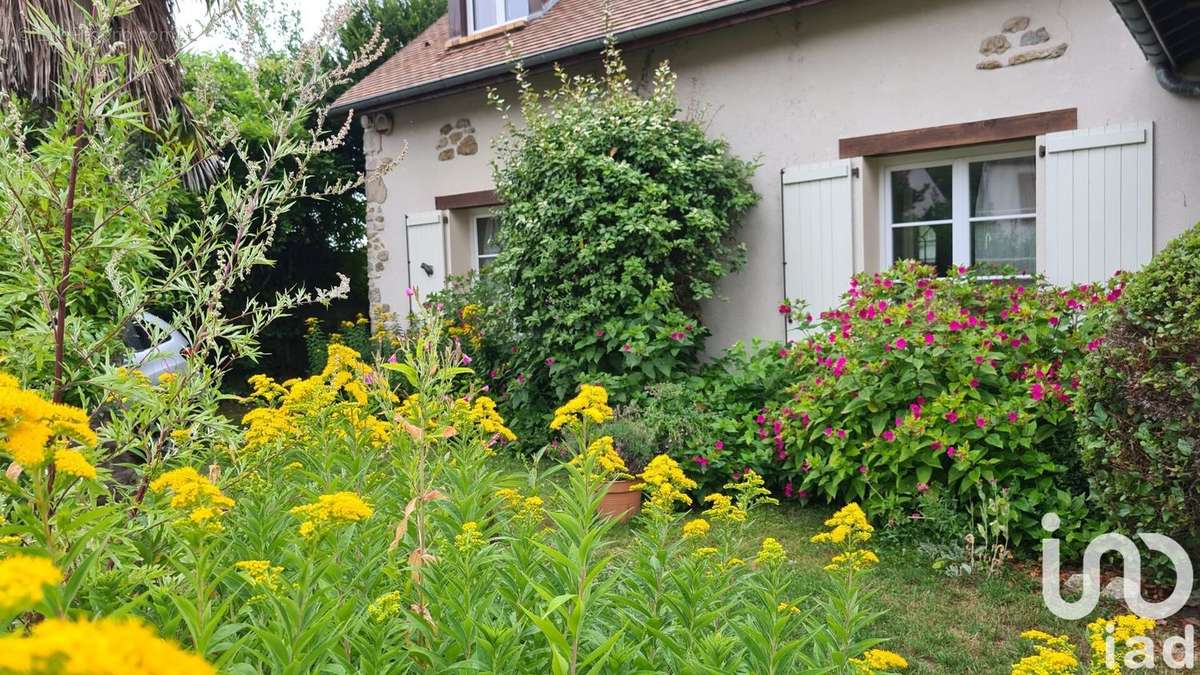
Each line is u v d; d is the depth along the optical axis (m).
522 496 3.03
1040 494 4.10
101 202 2.62
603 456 2.41
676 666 2.06
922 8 5.90
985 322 4.54
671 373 6.09
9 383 1.57
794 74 6.52
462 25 9.20
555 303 6.54
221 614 1.68
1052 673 2.00
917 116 5.96
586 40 7.10
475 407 3.12
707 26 6.57
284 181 2.99
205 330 2.73
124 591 1.97
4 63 3.46
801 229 6.50
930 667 3.12
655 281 6.41
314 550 1.82
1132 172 5.18
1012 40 5.56
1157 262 3.60
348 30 13.34
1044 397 4.18
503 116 7.82
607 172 6.34
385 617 1.86
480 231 9.05
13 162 2.38
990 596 3.71
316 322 9.98
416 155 9.21
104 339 2.54
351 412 3.12
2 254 2.54
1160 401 3.45
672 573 2.34
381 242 9.68
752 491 2.94
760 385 5.63
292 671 1.61
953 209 6.08
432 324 2.77
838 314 5.24
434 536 2.50
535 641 2.06
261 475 2.87
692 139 6.61
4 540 1.74
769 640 2.10
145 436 2.52
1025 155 5.76
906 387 4.50
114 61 2.47
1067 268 5.46
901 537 4.36
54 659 0.75
